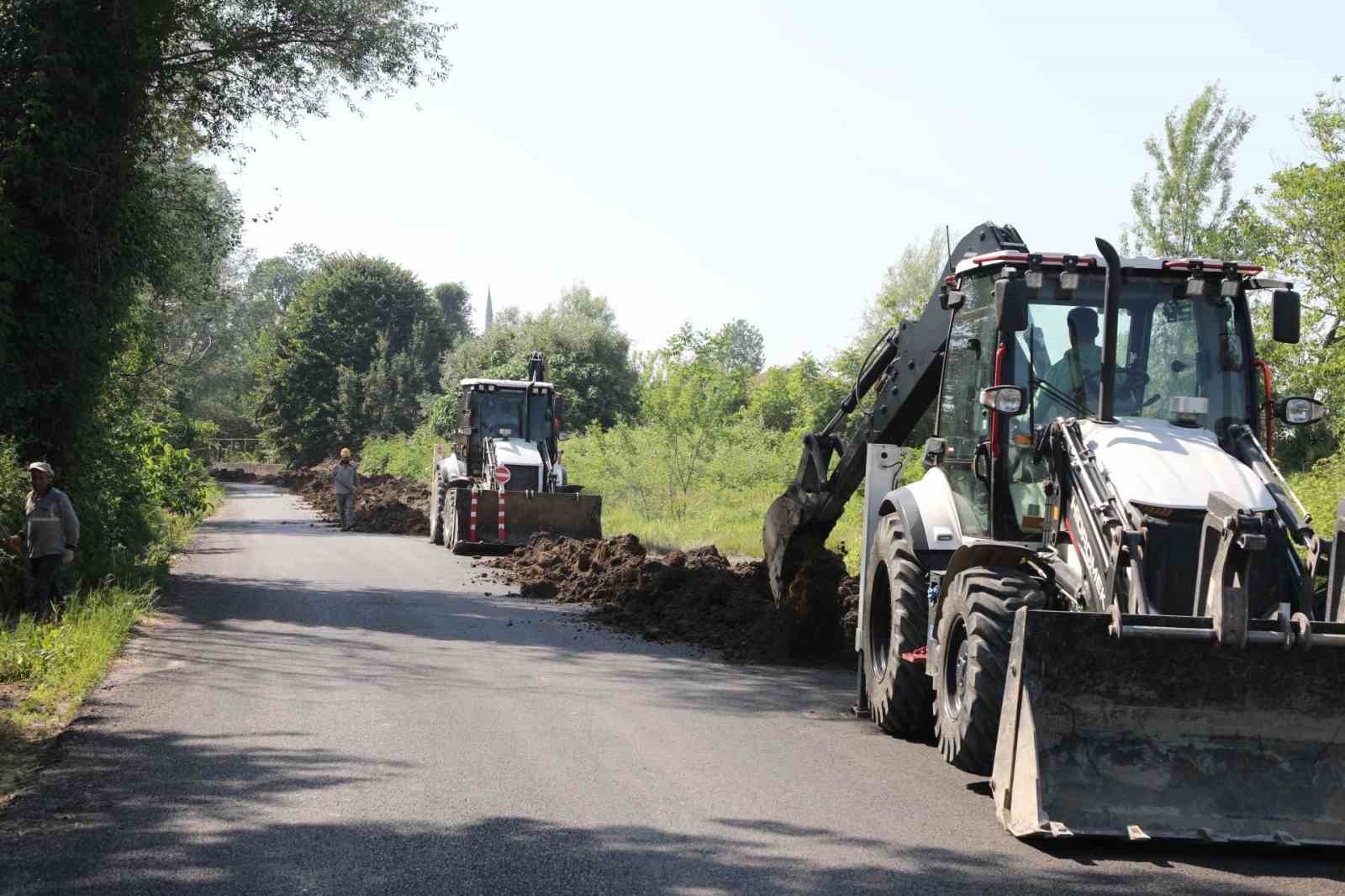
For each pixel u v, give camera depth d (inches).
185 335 1529.3
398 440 2257.6
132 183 597.6
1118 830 224.2
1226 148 1526.8
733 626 485.1
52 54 543.2
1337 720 233.3
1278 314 293.0
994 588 268.8
